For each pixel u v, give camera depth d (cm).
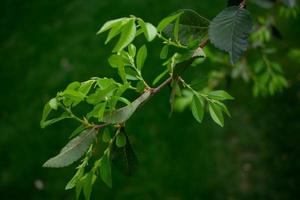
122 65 80
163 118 485
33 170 475
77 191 85
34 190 458
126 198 431
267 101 484
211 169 441
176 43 85
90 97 80
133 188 438
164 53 86
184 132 471
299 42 430
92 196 439
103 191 440
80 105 503
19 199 454
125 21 75
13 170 479
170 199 425
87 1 685
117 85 81
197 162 447
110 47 597
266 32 218
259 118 474
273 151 447
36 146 495
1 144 505
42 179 465
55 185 456
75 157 81
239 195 420
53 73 581
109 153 85
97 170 87
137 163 86
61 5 698
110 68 565
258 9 342
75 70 575
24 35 662
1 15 714
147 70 535
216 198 420
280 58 437
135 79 84
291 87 478
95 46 605
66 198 444
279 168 433
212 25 79
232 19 79
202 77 91
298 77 466
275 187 421
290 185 419
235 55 76
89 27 641
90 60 584
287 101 479
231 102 493
